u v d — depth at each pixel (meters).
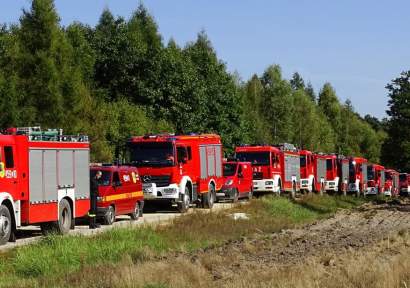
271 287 14.26
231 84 73.44
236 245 23.48
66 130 45.72
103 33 72.56
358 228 31.45
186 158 35.47
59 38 46.78
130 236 23.02
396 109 96.31
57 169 24.16
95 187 27.27
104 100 62.06
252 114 96.12
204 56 73.56
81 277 16.08
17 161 21.95
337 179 65.81
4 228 21.11
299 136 114.94
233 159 45.88
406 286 13.94
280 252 21.95
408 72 96.25
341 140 141.88
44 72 44.81
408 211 44.69
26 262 17.91
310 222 35.22
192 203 38.88
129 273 15.52
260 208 39.47
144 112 59.50
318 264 17.75
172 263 17.70
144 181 34.53
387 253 21.17
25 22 45.72
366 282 15.00
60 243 20.12
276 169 49.00
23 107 43.97
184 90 65.19
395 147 96.38
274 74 109.75
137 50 65.44
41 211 23.06
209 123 69.50
